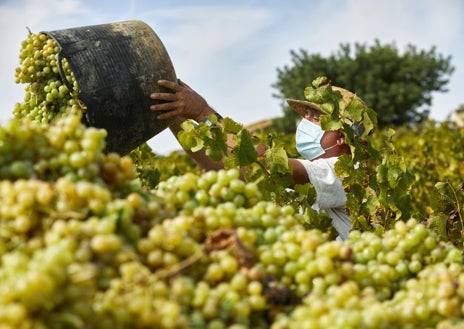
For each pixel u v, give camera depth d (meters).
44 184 2.42
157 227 2.45
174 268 2.36
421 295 2.64
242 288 2.47
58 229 2.27
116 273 2.28
